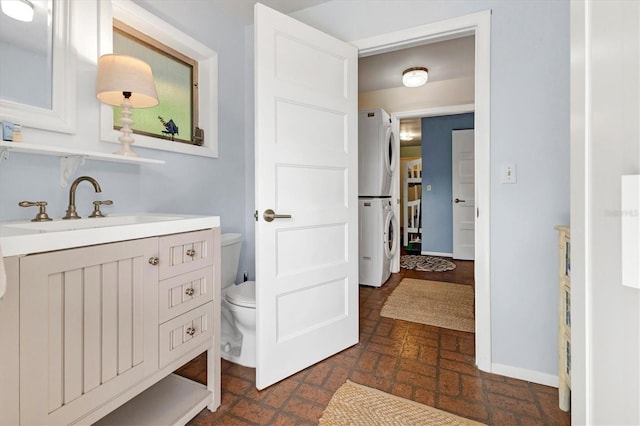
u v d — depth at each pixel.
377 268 3.42
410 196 7.02
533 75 1.65
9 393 0.77
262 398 1.53
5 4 1.23
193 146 2.04
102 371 0.98
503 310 1.75
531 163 1.67
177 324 1.23
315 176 1.86
